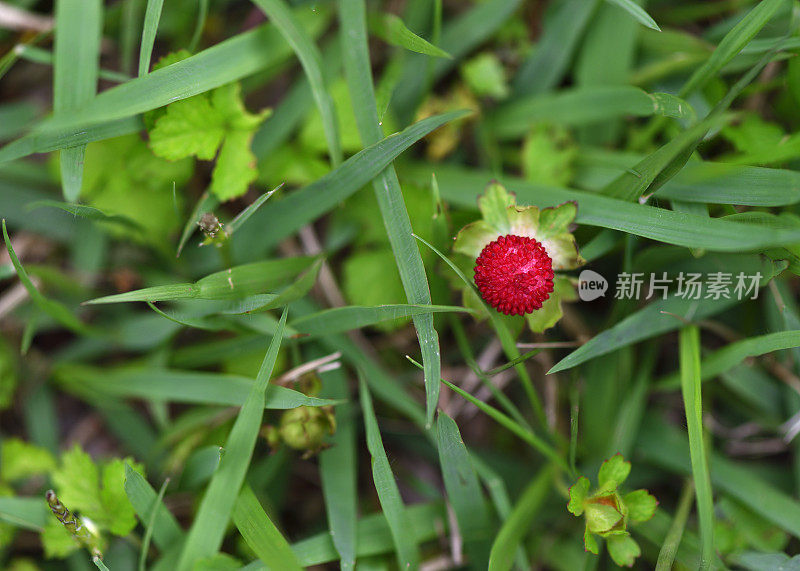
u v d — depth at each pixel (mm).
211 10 354
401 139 313
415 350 344
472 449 345
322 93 323
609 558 332
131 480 312
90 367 344
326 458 327
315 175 340
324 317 318
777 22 330
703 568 309
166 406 349
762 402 338
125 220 327
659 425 339
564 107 346
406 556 315
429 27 354
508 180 332
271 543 310
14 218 350
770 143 326
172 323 341
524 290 310
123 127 315
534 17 355
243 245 337
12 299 346
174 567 317
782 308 321
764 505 328
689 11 347
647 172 312
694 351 323
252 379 328
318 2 346
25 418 351
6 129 354
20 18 344
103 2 349
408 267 312
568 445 334
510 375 346
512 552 319
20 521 323
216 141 319
